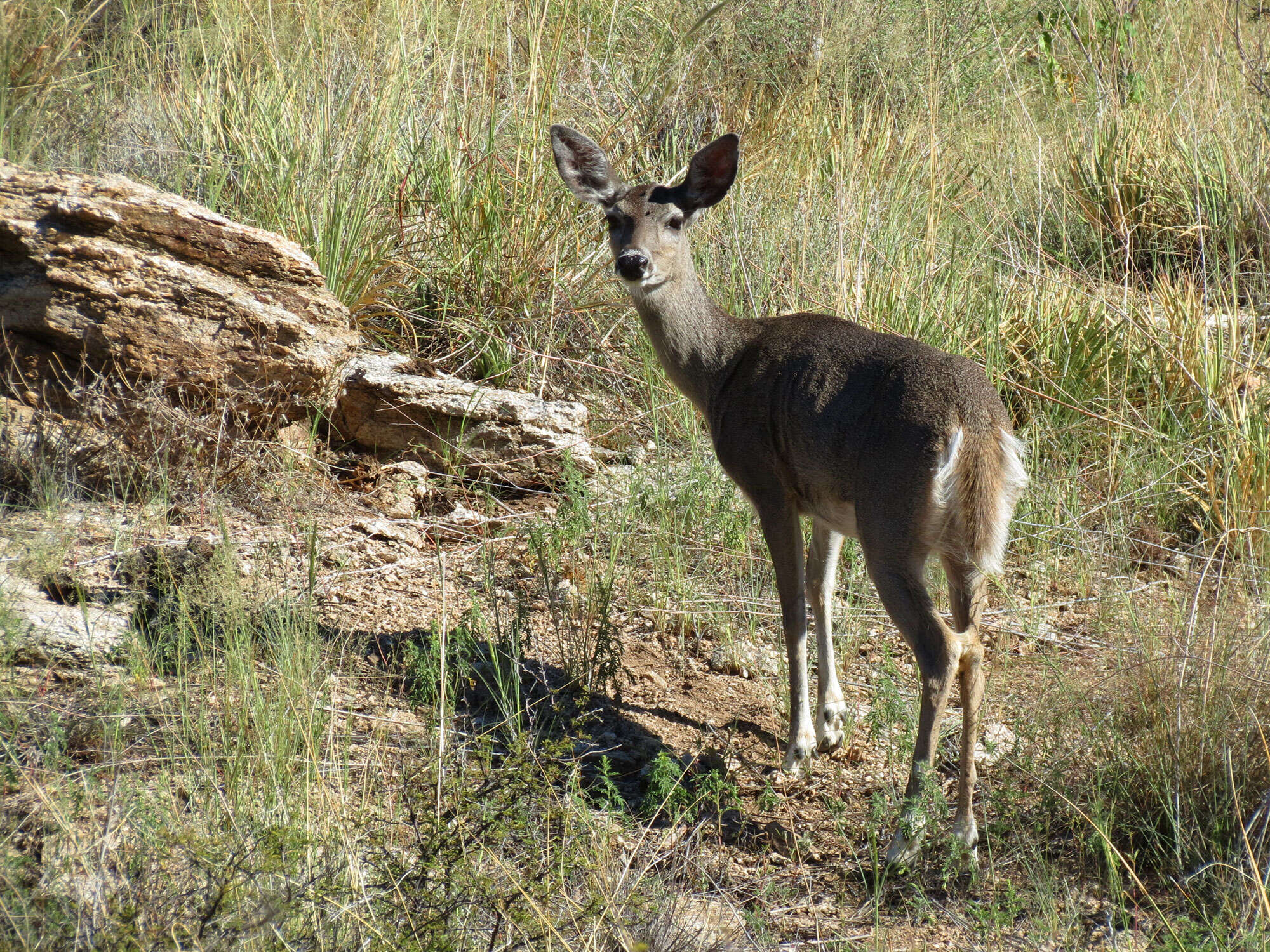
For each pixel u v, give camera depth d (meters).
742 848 7.68
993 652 9.64
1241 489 10.91
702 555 10.91
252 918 5.46
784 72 18.91
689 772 8.34
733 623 10.14
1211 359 12.54
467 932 5.94
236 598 8.10
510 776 6.70
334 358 11.30
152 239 10.52
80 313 10.39
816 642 9.59
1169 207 16.77
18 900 5.45
